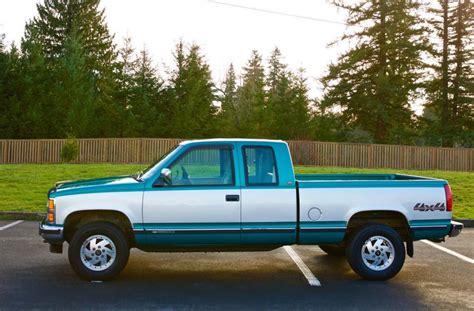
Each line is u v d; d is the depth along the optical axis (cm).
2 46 4575
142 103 4653
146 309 601
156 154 3009
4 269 790
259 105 5197
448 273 812
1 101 4094
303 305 627
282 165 741
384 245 757
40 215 1341
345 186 746
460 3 4238
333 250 942
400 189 755
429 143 4322
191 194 721
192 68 4762
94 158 3005
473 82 4234
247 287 713
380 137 4416
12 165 2586
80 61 4991
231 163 738
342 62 4388
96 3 6088
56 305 610
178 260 893
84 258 724
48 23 6009
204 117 4772
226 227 724
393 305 632
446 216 762
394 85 4122
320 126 4919
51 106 4225
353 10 4266
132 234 750
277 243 744
